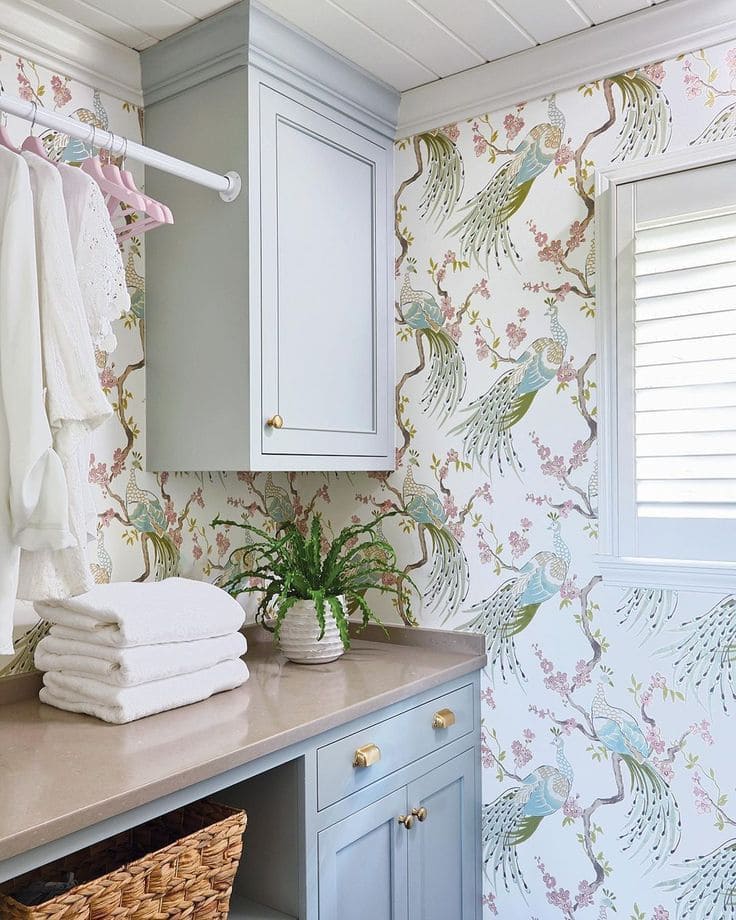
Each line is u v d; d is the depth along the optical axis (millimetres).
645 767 1908
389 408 2279
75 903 1182
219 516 2215
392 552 2148
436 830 1961
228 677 1748
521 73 2057
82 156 1894
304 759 1558
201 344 1914
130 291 1994
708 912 1821
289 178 1932
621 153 1951
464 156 2193
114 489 1950
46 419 1330
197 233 1918
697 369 1850
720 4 1782
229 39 1829
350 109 2117
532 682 2072
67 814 1133
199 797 1351
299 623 2014
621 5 1823
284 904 1571
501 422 2129
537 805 2062
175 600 1703
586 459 1997
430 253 2250
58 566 1384
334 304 2070
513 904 2098
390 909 1784
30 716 1604
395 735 1811
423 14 1844
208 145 1901
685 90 1863
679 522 1869
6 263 1334
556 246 2043
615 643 1950
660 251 1879
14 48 1759
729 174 1806
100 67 1918
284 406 1908
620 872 1938
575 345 2014
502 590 2125
